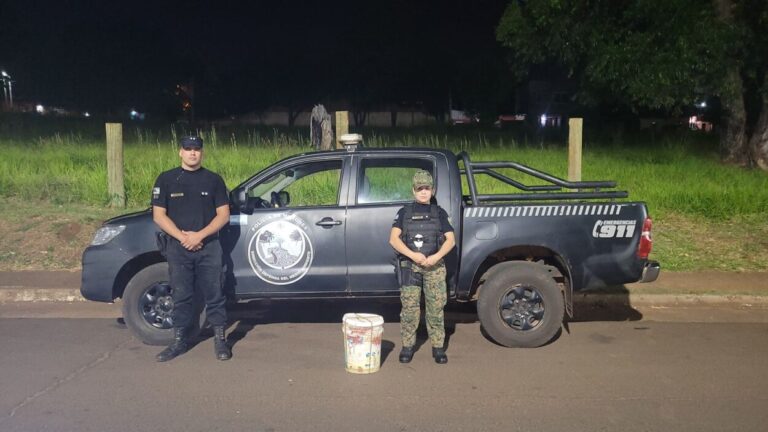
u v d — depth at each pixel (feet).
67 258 32.96
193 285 21.20
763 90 61.87
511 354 21.77
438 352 20.80
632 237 22.41
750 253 34.22
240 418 16.87
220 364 20.72
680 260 33.09
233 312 26.84
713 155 66.74
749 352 22.04
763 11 59.57
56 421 16.61
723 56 59.88
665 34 60.08
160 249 21.01
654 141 85.30
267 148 61.31
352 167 22.79
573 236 22.26
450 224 21.54
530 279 21.98
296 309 27.17
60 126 98.27
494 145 85.35
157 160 50.06
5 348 22.20
